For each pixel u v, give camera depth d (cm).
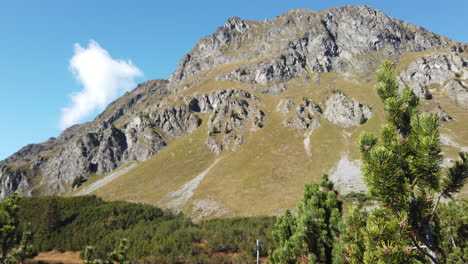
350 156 12619
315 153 13750
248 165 14125
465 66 19488
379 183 634
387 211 656
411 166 642
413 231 630
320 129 15925
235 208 10306
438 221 2112
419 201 643
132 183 15525
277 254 1307
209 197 11644
